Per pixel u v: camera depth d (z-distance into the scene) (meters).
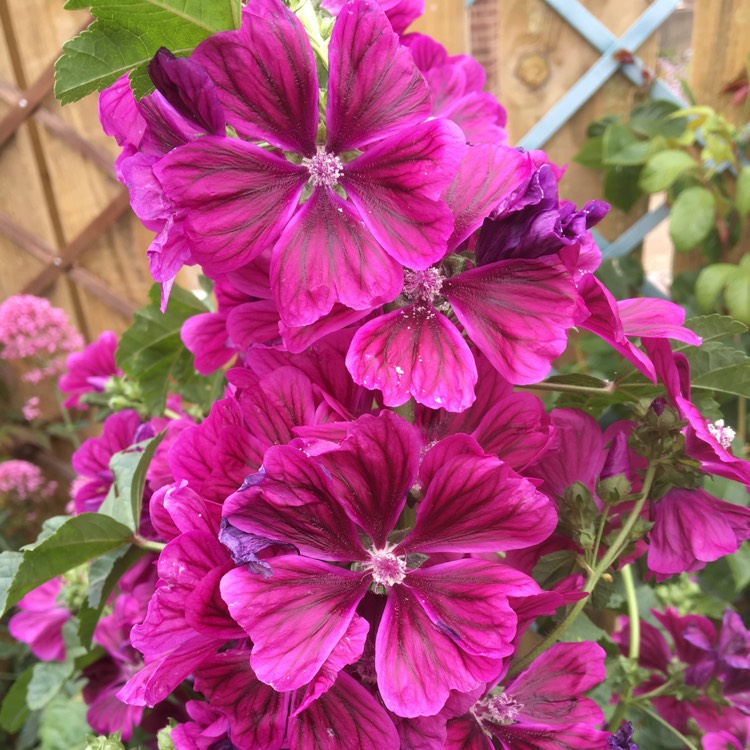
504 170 0.15
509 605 0.15
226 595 0.13
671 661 0.27
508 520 0.15
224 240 0.14
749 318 0.40
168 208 0.14
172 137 0.15
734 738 0.25
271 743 0.15
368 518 0.15
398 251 0.14
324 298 0.15
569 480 0.20
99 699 0.27
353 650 0.14
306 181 0.15
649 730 0.27
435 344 0.15
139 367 0.30
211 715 0.16
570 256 0.15
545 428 0.17
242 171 0.14
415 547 0.15
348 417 0.16
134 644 0.13
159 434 0.21
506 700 0.17
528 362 0.15
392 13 0.20
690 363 0.20
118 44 0.15
